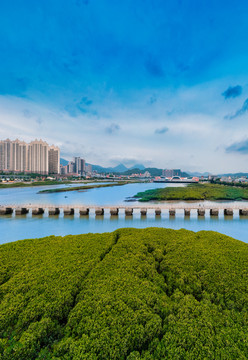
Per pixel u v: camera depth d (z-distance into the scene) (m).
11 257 15.47
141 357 7.49
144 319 8.86
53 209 55.62
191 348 7.53
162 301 10.30
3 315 9.36
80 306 9.75
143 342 8.05
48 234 39.09
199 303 10.13
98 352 7.52
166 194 100.62
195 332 8.13
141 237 19.89
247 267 13.12
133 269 13.35
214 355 7.22
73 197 96.44
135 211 61.88
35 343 8.18
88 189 141.12
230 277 12.03
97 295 10.41
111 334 8.06
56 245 18.08
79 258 15.23
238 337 8.01
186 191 109.75
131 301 9.93
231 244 17.48
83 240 19.38
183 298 10.56
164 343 7.88
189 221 49.94
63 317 9.84
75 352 7.41
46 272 12.92
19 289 11.19
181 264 14.03
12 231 40.81
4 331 8.95
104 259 14.89
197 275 12.70
